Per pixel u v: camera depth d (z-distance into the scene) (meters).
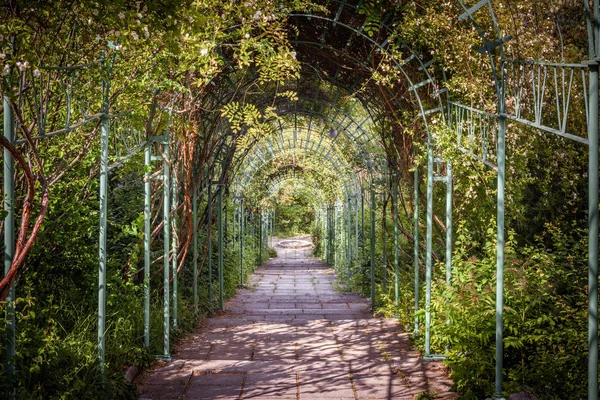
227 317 7.95
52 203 4.19
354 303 9.46
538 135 5.76
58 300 4.69
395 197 7.37
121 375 4.30
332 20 5.41
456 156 5.32
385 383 4.67
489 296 4.33
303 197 30.92
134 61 4.07
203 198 8.80
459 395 4.30
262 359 5.48
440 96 5.88
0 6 2.91
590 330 2.65
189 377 4.83
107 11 2.91
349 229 12.37
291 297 10.43
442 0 5.30
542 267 4.61
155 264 6.86
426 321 5.36
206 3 4.29
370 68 6.07
